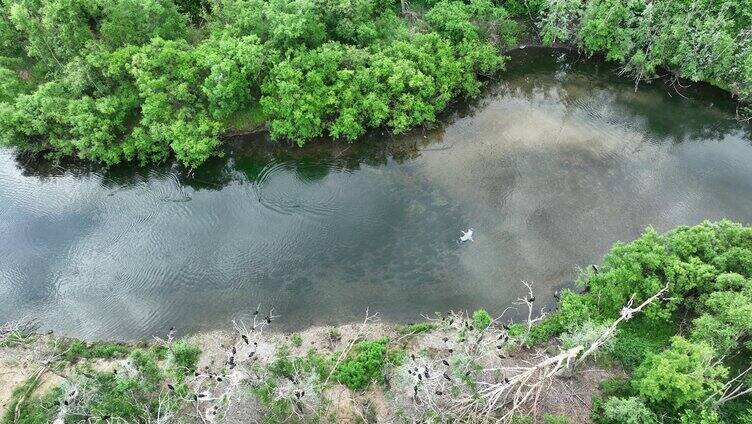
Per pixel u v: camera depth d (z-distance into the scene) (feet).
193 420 101.55
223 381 105.91
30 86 146.92
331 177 147.02
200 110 147.64
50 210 144.36
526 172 145.38
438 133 157.17
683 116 159.84
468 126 159.02
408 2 172.45
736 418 94.02
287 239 134.31
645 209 136.26
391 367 107.14
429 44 152.25
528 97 167.43
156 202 144.56
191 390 105.81
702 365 92.43
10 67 146.92
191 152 140.15
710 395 93.76
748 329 96.27
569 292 114.32
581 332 102.01
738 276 101.45
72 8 141.08
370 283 125.29
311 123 147.33
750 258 105.70
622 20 161.48
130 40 145.59
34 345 117.29
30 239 138.21
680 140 153.69
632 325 111.14
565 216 135.13
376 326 117.50
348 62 148.97
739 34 149.18
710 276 104.63
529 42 175.94
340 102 146.61
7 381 109.60
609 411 93.91
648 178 143.43
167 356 111.24
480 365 102.12
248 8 145.89
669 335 109.29
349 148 152.87
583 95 167.02
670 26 155.33
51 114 138.41
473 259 128.16
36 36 140.77
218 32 147.84
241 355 109.19
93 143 141.49
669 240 113.39
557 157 148.97
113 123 142.51
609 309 112.27
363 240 133.08
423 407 98.73
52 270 131.85
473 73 162.50
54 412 101.91
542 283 123.34
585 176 143.95
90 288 128.06
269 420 99.71
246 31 147.95
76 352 115.44
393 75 144.77
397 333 115.65
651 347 106.01
